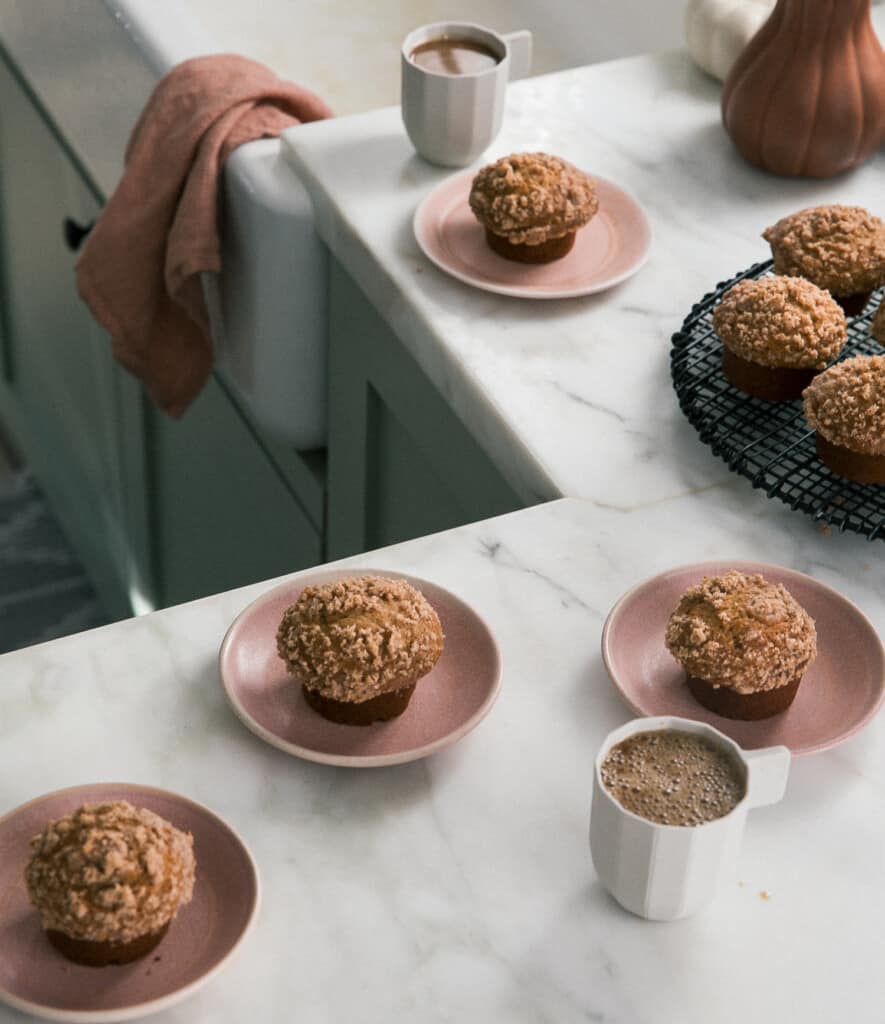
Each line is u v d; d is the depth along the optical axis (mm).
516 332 1359
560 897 907
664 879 857
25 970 834
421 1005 846
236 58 1651
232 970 855
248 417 1882
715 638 982
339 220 1485
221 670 1003
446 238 1454
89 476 2562
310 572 1085
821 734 1001
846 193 1564
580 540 1163
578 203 1390
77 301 2303
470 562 1140
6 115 2312
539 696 1035
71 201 2170
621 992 857
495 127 1536
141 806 905
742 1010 850
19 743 978
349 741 984
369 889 906
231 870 882
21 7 2018
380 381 1533
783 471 1233
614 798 851
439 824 947
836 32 1484
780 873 924
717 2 1691
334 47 2049
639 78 1736
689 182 1573
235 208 1583
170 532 2322
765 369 1250
